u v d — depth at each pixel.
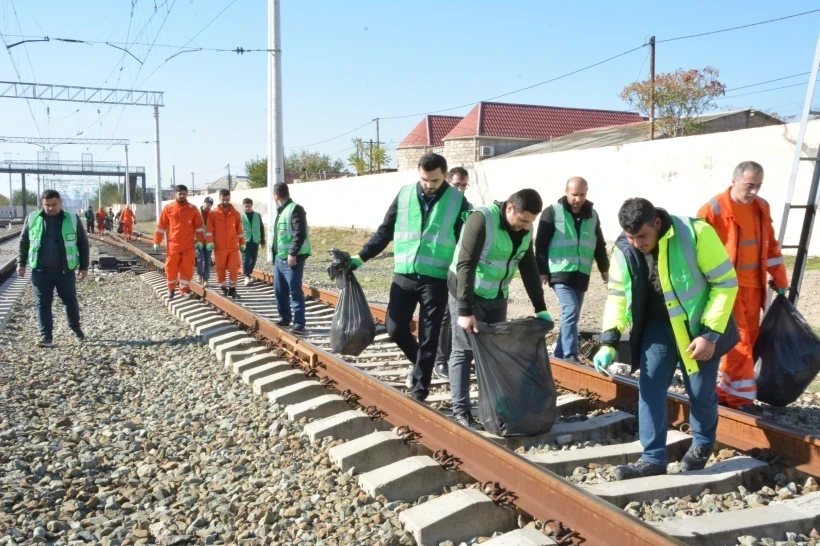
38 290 9.47
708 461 4.89
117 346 9.46
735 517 3.86
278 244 9.43
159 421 6.27
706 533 3.66
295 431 5.69
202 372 7.80
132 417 6.44
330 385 6.50
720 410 5.13
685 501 4.23
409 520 3.99
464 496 4.12
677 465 4.82
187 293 13.43
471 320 5.06
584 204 6.80
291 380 6.82
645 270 4.45
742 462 4.62
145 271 20.00
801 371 5.63
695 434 4.61
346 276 6.71
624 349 7.87
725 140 19.06
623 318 4.62
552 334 8.89
